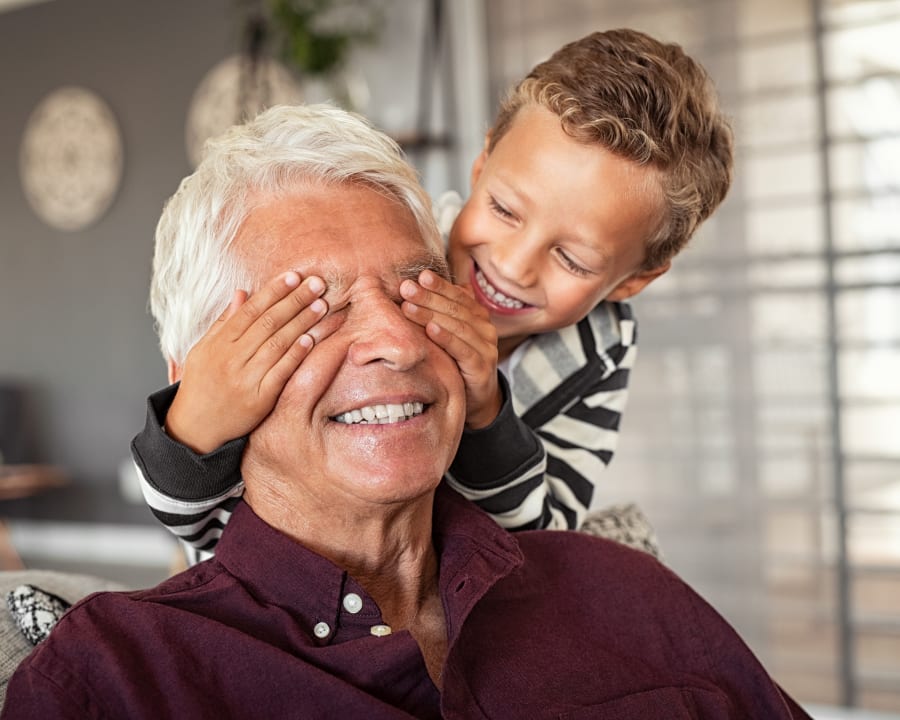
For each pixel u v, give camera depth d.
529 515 1.31
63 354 6.50
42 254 6.54
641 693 1.09
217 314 1.02
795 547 4.02
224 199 1.02
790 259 4.02
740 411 4.12
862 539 3.92
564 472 1.48
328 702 0.93
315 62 4.58
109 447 6.37
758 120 4.06
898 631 3.84
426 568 1.10
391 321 0.98
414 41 4.69
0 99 6.61
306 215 1.00
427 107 4.71
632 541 1.51
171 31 6.05
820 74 3.95
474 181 1.56
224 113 5.86
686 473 4.21
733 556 4.13
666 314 4.23
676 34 4.23
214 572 1.02
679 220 1.47
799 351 4.01
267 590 0.99
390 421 0.99
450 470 1.26
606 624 1.15
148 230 6.20
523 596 1.13
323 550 1.03
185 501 1.05
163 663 0.92
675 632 1.16
